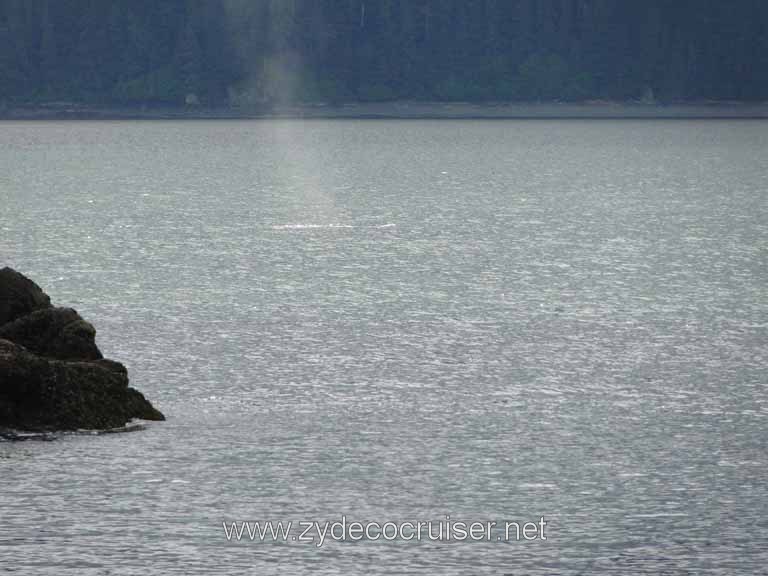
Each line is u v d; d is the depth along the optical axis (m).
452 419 88.06
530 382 99.19
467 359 107.00
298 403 92.06
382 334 117.00
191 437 82.69
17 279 91.50
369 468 77.25
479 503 71.88
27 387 82.31
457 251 179.25
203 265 162.88
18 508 70.31
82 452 79.00
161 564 63.94
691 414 89.81
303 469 76.94
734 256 173.75
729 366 104.88
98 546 65.81
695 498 72.69
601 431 85.38
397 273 156.25
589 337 116.44
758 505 71.69
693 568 64.12
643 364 105.56
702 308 131.75
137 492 72.81
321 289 143.25
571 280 150.88
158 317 125.31
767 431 85.50
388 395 94.69
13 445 80.00
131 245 185.12
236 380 99.00
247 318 124.81
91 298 136.75
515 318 125.50
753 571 63.81
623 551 65.94
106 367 86.62
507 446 81.88
